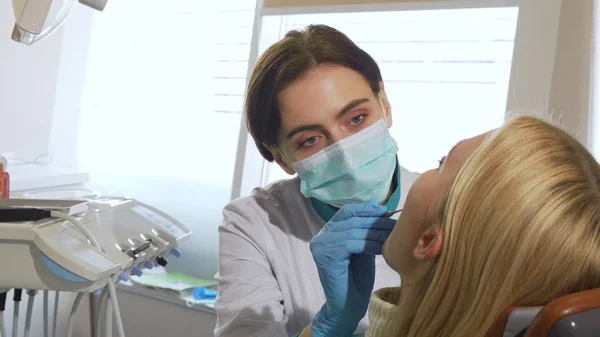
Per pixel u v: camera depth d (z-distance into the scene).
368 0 1.95
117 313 1.44
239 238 1.37
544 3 1.71
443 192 0.68
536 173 0.60
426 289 0.67
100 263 1.35
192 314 2.30
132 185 2.66
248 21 2.48
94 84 2.77
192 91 2.58
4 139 2.39
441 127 2.05
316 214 1.38
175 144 2.60
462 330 0.60
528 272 0.58
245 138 2.26
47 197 1.75
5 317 2.25
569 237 0.58
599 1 1.51
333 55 1.20
